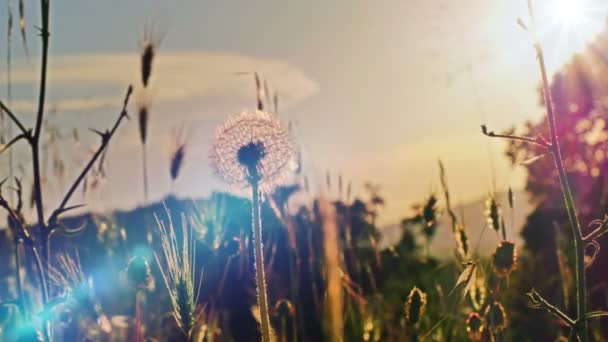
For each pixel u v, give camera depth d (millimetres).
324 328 521
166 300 593
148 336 566
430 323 597
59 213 439
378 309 654
